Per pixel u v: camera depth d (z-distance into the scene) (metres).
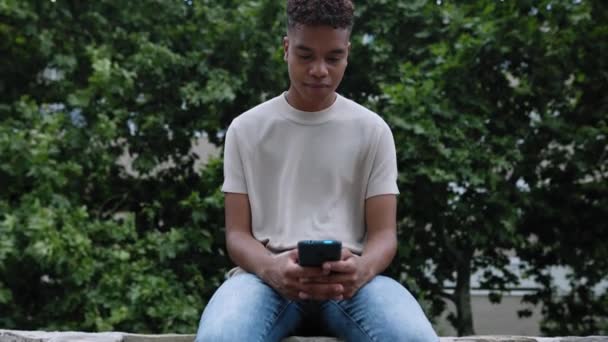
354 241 1.78
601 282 5.14
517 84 4.48
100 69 3.83
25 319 3.89
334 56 1.68
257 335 1.57
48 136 3.73
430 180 3.89
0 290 3.62
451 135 3.88
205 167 4.16
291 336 1.77
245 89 4.22
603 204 4.41
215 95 4.01
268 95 4.33
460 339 2.11
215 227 4.13
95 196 4.41
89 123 4.05
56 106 4.47
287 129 1.80
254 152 1.81
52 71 4.53
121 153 4.45
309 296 1.58
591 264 4.76
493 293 4.98
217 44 4.20
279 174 1.79
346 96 4.50
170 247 3.92
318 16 1.63
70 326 3.80
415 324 1.55
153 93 4.29
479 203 4.04
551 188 4.52
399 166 3.89
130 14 4.36
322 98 1.74
